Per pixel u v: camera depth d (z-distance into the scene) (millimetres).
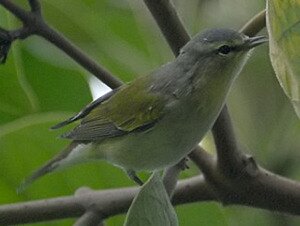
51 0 2791
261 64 2871
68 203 2697
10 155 2758
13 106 2770
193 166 2793
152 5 2686
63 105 2777
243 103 2865
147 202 2646
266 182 2701
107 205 2699
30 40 2770
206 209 2746
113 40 2801
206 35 2738
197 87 2734
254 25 2729
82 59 2703
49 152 2758
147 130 2736
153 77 2752
